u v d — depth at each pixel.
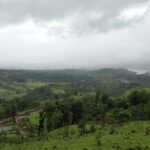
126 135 88.88
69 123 148.38
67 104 153.62
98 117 148.38
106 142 81.75
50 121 142.25
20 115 199.12
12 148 95.06
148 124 106.56
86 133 102.94
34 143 97.06
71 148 80.94
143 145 77.25
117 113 146.00
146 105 145.75
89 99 186.38
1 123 181.38
